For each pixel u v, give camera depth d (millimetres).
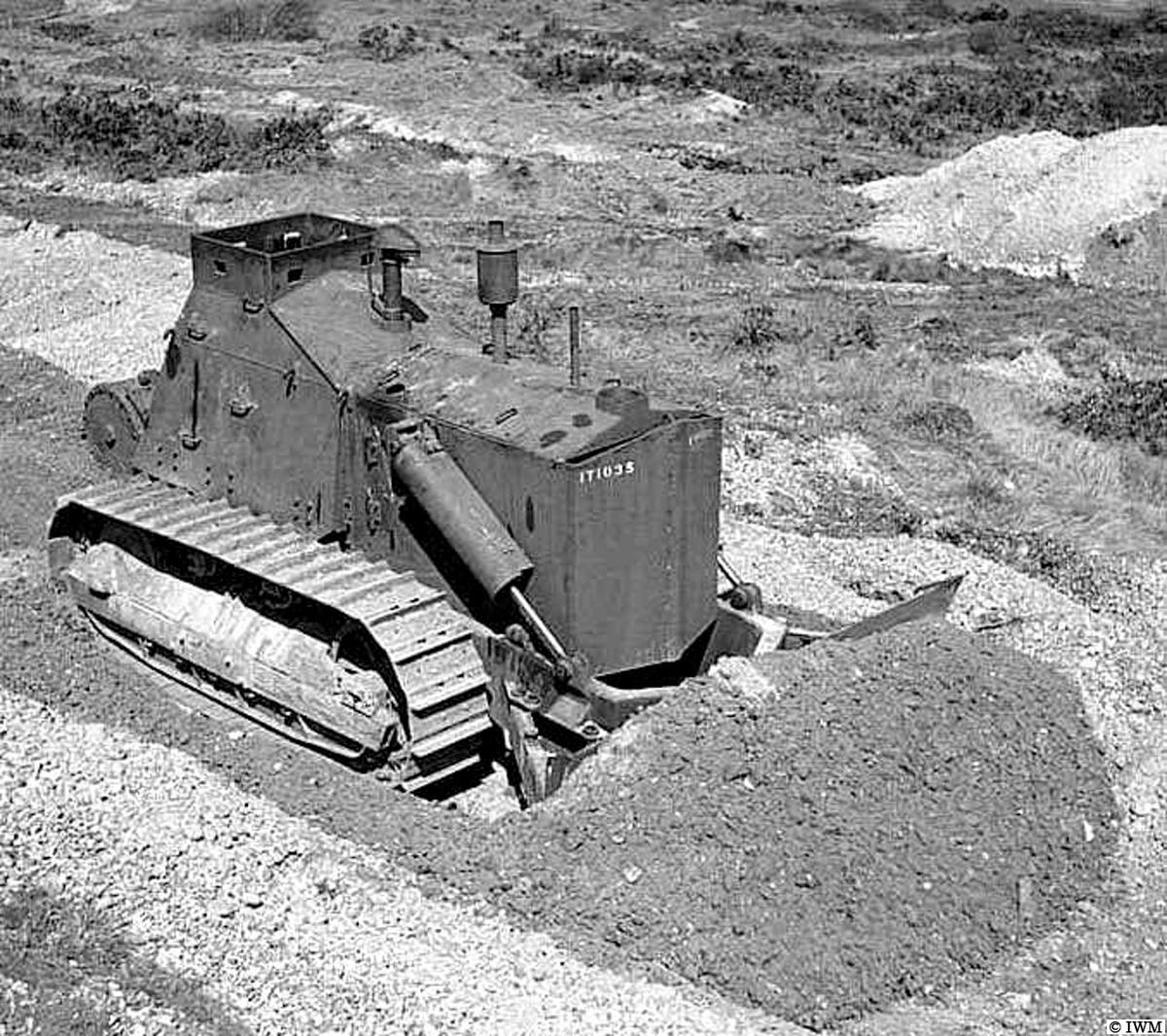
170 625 13109
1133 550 17500
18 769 11281
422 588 12023
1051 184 33031
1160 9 59531
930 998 9961
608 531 11398
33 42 51344
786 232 33312
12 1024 8734
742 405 21375
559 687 11430
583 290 28031
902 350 24953
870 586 15820
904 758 11211
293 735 12336
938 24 57125
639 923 10055
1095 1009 9930
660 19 56719
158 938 9773
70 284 25062
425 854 10734
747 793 10758
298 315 13328
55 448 18359
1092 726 12711
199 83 45281
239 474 13609
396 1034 9078
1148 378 24281
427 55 49062
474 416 12062
